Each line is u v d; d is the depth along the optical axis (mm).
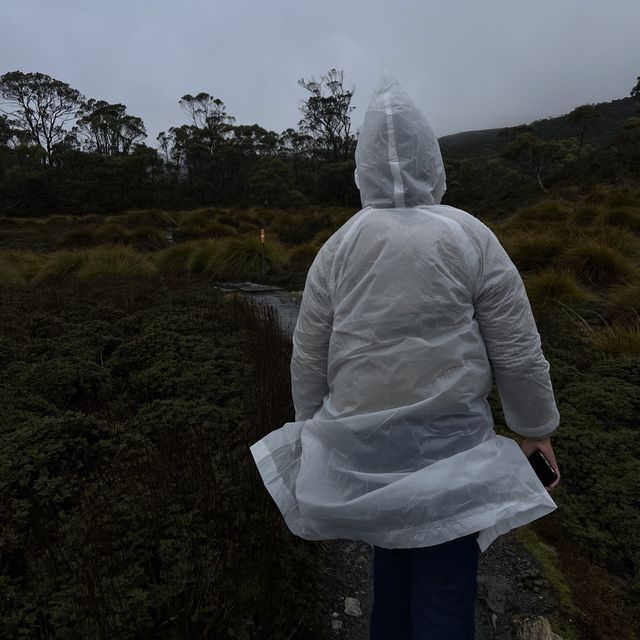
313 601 2082
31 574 1970
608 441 3139
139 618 1739
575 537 2502
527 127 76062
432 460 1243
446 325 1218
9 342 5184
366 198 1342
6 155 61531
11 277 11625
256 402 3594
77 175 61375
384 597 1491
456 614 1282
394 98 1287
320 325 1387
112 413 3676
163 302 7246
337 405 1341
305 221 25000
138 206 60094
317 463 1330
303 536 1397
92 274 11008
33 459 2637
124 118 80000
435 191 1347
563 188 33312
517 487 1268
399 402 1244
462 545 1294
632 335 4922
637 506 2641
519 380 1264
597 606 2104
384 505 1229
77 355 4781
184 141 77000
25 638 1723
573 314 6191
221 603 1843
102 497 2359
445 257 1211
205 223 25219
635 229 12289
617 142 38750
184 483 2471
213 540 2115
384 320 1227
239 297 7836
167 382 4039
